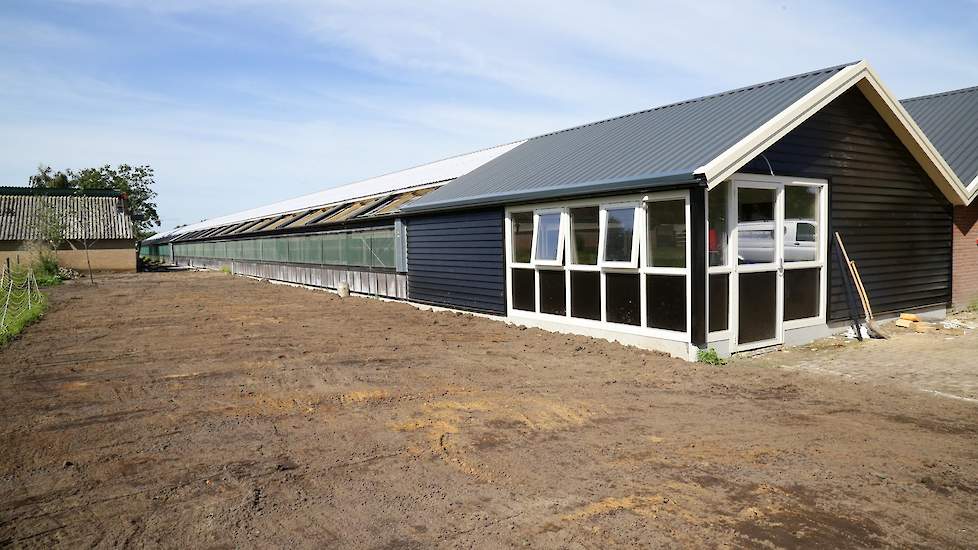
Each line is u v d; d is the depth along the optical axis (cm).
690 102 1198
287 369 848
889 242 1093
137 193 7888
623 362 832
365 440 543
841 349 907
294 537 368
